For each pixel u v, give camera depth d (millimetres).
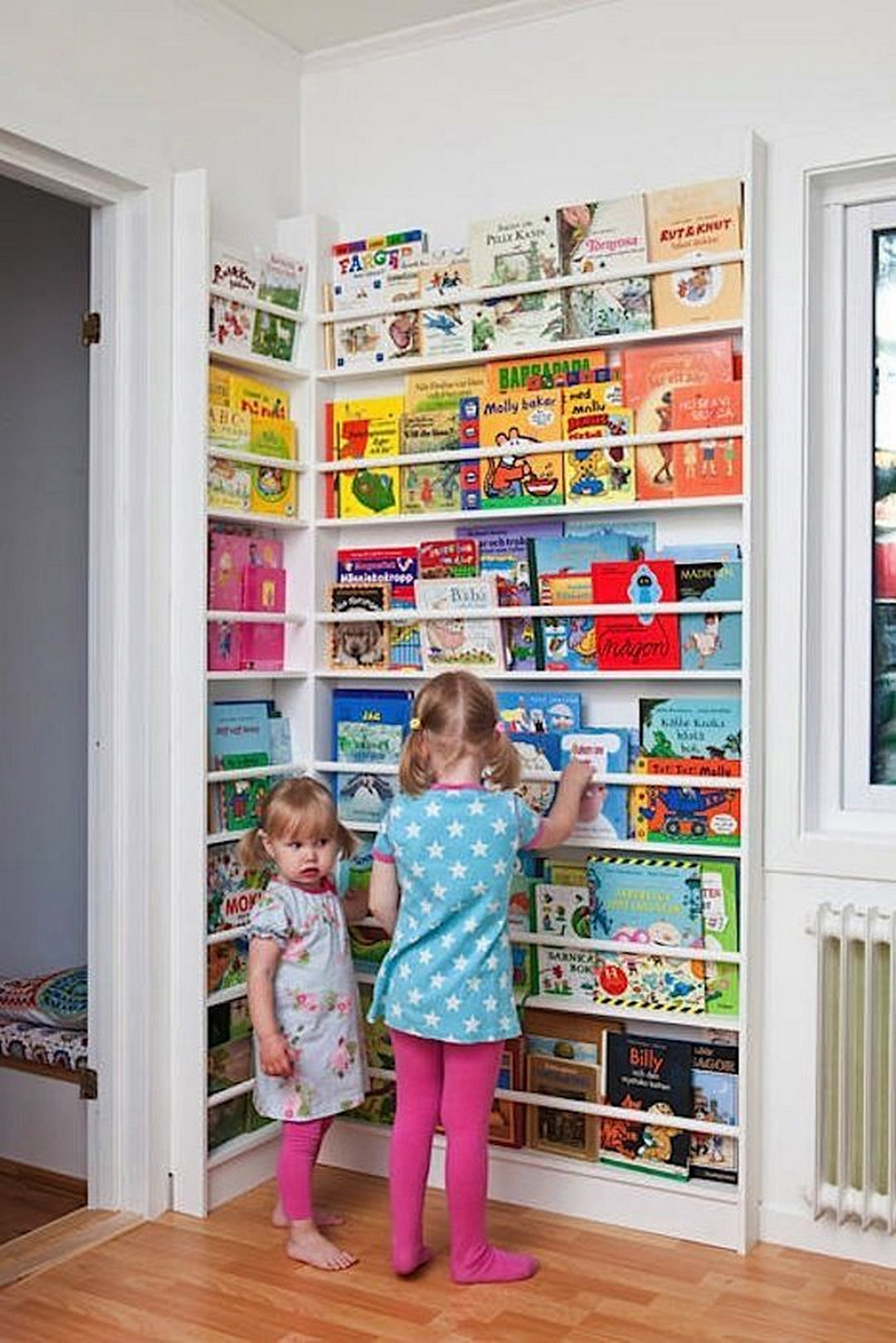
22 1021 3340
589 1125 2949
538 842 2777
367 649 3188
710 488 2811
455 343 3076
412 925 2684
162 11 2934
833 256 2818
